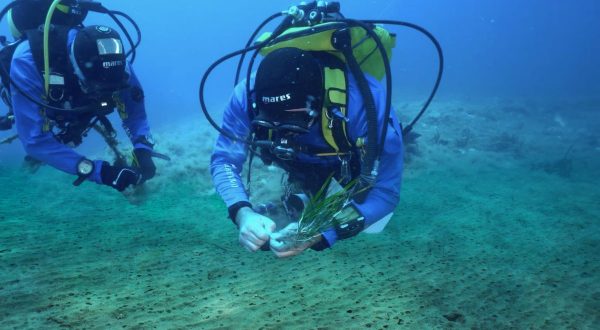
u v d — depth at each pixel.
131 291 2.31
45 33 2.38
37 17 2.69
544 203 5.14
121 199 4.66
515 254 3.43
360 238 3.63
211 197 5.09
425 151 8.26
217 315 2.11
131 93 3.04
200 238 3.47
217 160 2.31
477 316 2.32
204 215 4.26
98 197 4.67
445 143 9.49
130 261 2.79
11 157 10.09
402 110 14.21
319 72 1.89
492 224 4.27
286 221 2.91
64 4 2.68
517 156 8.49
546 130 11.79
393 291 2.58
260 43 2.23
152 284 2.44
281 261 2.98
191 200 4.91
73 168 2.64
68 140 2.82
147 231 3.54
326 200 2.00
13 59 2.53
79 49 2.39
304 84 1.80
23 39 2.74
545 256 3.39
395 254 3.30
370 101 1.89
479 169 7.22
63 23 2.74
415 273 2.92
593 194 5.63
